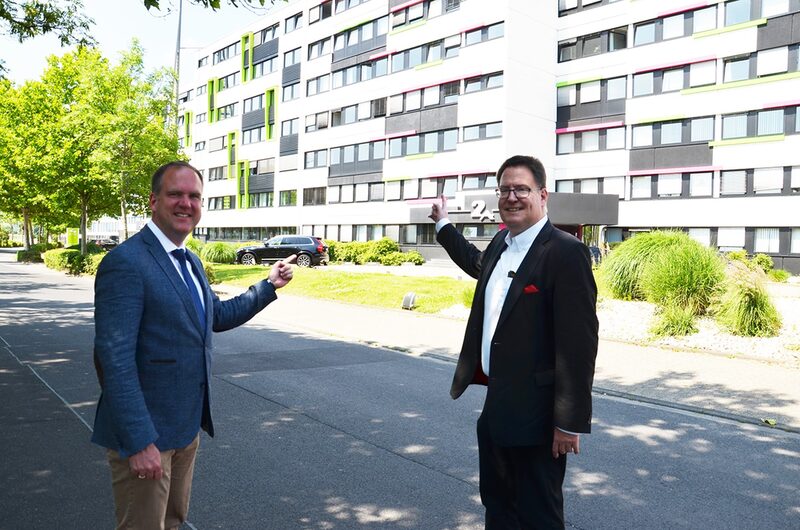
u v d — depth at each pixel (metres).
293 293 19.38
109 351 2.42
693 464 5.08
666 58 33.97
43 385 7.29
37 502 4.05
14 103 35.56
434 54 41.12
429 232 41.88
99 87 28.27
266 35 57.06
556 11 38.50
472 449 5.33
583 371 2.75
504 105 36.34
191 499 4.19
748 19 31.33
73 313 13.98
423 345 10.81
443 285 19.23
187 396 2.64
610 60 36.19
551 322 2.87
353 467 4.86
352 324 13.30
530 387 2.86
